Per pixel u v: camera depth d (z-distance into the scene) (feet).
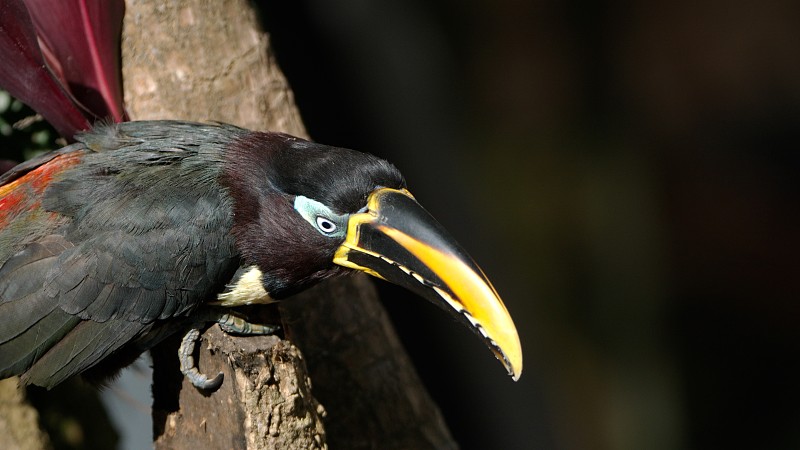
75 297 21.81
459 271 21.62
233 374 21.47
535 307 48.67
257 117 27.35
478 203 47.93
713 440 52.44
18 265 21.85
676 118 51.01
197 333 22.53
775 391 52.75
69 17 25.88
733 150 51.62
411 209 22.12
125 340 22.22
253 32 27.89
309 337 27.20
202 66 27.09
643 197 50.78
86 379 23.93
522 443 45.78
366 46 45.06
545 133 50.14
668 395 50.57
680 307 52.95
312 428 22.07
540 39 49.57
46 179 22.75
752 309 52.95
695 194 52.03
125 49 26.78
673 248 52.60
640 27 49.65
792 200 51.67
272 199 22.52
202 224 22.25
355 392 27.55
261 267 22.77
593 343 49.21
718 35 49.52
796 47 49.24
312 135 43.86
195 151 23.11
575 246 49.42
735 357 52.80
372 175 22.29
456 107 48.78
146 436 33.09
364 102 44.96
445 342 43.27
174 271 22.00
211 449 22.38
